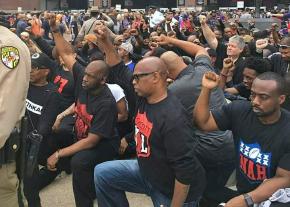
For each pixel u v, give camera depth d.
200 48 4.29
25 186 3.93
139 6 56.28
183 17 17.42
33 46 6.48
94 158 4.01
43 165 4.54
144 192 3.45
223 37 9.72
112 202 3.51
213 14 24.36
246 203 2.77
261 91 2.75
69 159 4.63
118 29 15.08
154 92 3.00
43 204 4.55
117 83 4.71
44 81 4.24
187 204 3.11
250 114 2.93
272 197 2.76
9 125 2.47
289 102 3.71
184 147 2.93
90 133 4.00
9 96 2.46
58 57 5.41
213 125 3.08
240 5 35.81
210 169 3.68
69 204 4.57
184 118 2.96
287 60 5.52
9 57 2.46
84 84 3.95
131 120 4.93
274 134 2.81
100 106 3.97
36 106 4.18
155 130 2.98
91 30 9.91
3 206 2.71
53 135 4.49
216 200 3.83
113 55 4.59
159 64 3.00
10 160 2.62
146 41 8.29
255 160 2.88
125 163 3.44
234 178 3.78
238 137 3.01
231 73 5.80
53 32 4.51
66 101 5.27
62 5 56.28
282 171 2.76
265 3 50.53
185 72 3.67
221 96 3.69
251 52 7.71
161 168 3.07
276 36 9.20
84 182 4.02
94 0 52.72
